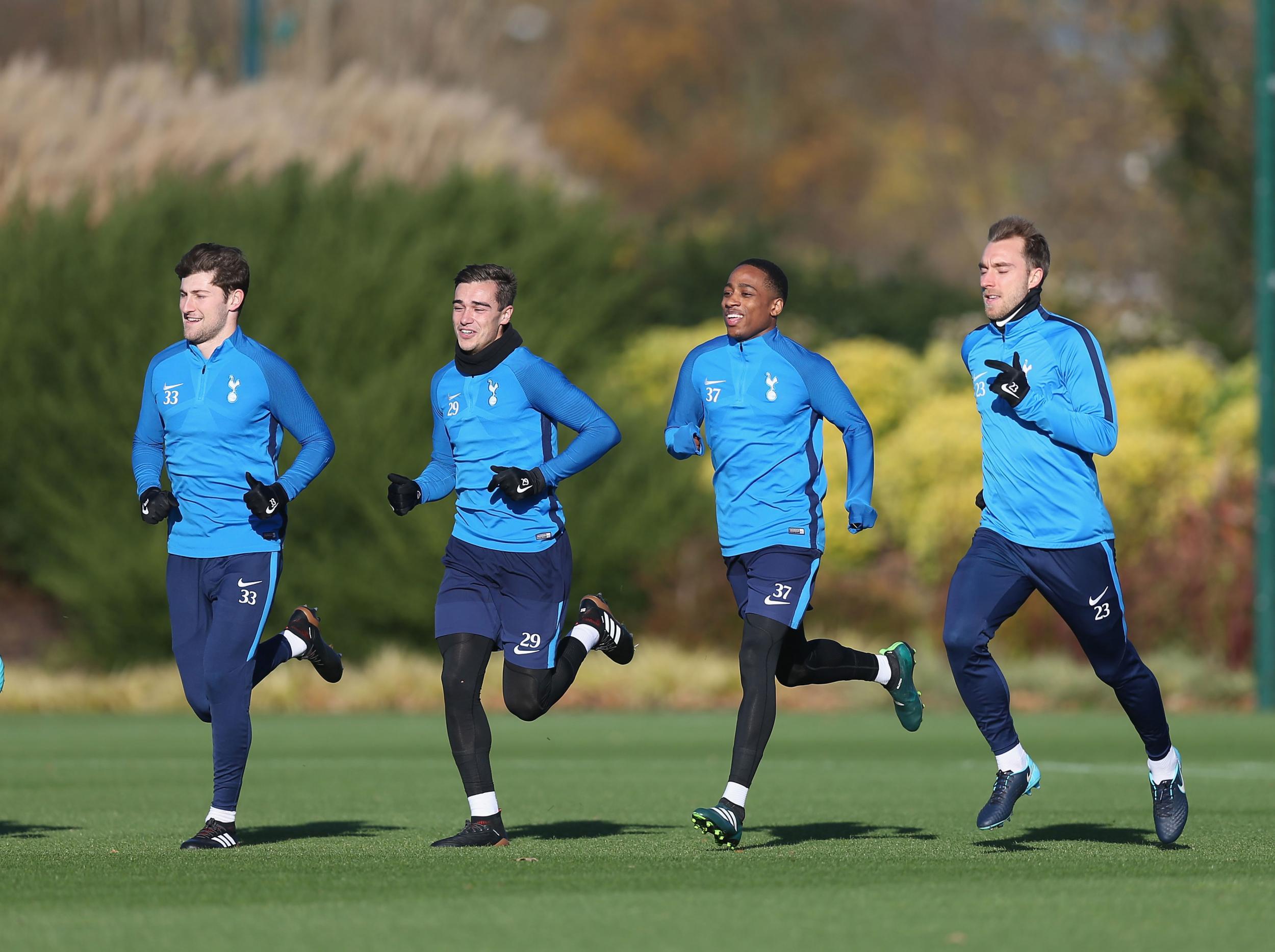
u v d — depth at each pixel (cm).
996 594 2620
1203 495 7806
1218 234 12338
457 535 2752
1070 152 14812
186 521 2716
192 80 10800
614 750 5034
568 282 8438
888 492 8475
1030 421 2559
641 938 1853
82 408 7631
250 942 1831
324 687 6906
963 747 5153
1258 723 5972
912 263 13350
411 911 2019
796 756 4856
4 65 12344
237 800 2727
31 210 8431
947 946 1816
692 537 7869
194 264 2711
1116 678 2636
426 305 7912
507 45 16100
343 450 7494
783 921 1959
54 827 3073
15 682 7006
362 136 9556
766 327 2733
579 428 2716
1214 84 11950
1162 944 1834
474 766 2723
